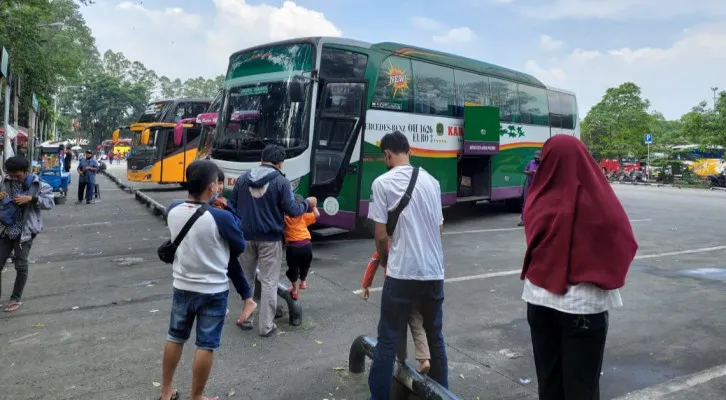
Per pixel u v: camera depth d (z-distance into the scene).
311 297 6.08
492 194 12.97
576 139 2.42
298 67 8.98
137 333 4.89
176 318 3.34
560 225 2.35
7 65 9.97
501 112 13.31
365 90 8.52
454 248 9.30
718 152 32.12
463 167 13.09
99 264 7.91
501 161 13.31
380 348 3.18
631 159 38.69
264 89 9.21
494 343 4.70
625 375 4.03
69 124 74.81
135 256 8.54
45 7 16.55
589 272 2.28
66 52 24.69
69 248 9.26
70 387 3.76
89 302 5.90
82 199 17.19
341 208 9.00
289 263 5.17
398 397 3.47
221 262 3.34
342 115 8.85
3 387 3.75
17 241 5.56
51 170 16.98
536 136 14.66
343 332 4.93
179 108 21.20
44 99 22.03
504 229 11.79
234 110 9.53
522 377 4.00
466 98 12.11
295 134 8.67
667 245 9.72
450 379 3.95
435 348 3.30
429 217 3.17
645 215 14.42
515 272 7.41
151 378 3.92
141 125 21.62
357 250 9.09
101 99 78.56
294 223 5.12
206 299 3.29
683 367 4.18
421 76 10.88
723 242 10.09
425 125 10.91
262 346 4.56
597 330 2.33
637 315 5.49
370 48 9.85
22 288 5.66
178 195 19.98
